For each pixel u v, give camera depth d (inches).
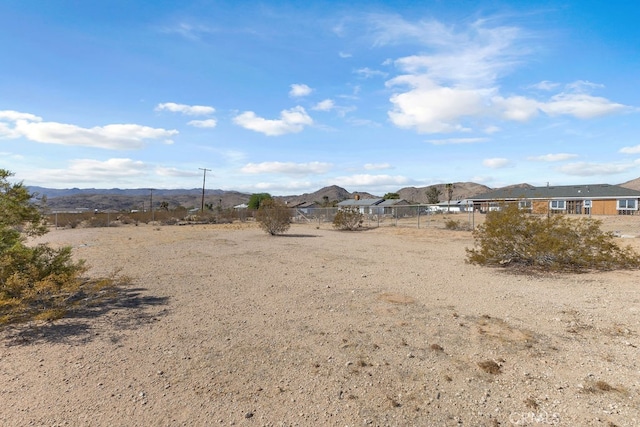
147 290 307.7
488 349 179.0
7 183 282.2
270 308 253.0
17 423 121.3
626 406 128.2
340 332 204.5
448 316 231.1
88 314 240.1
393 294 289.6
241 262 457.1
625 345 180.7
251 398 136.6
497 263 426.9
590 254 379.9
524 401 133.0
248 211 1991.9
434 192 3983.8
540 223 401.4
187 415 126.0
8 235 272.1
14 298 221.8
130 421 122.6
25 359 171.2
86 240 764.0
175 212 1738.4
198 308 253.8
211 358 171.8
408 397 136.8
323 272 387.5
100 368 161.5
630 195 1622.8
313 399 135.9
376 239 768.3
